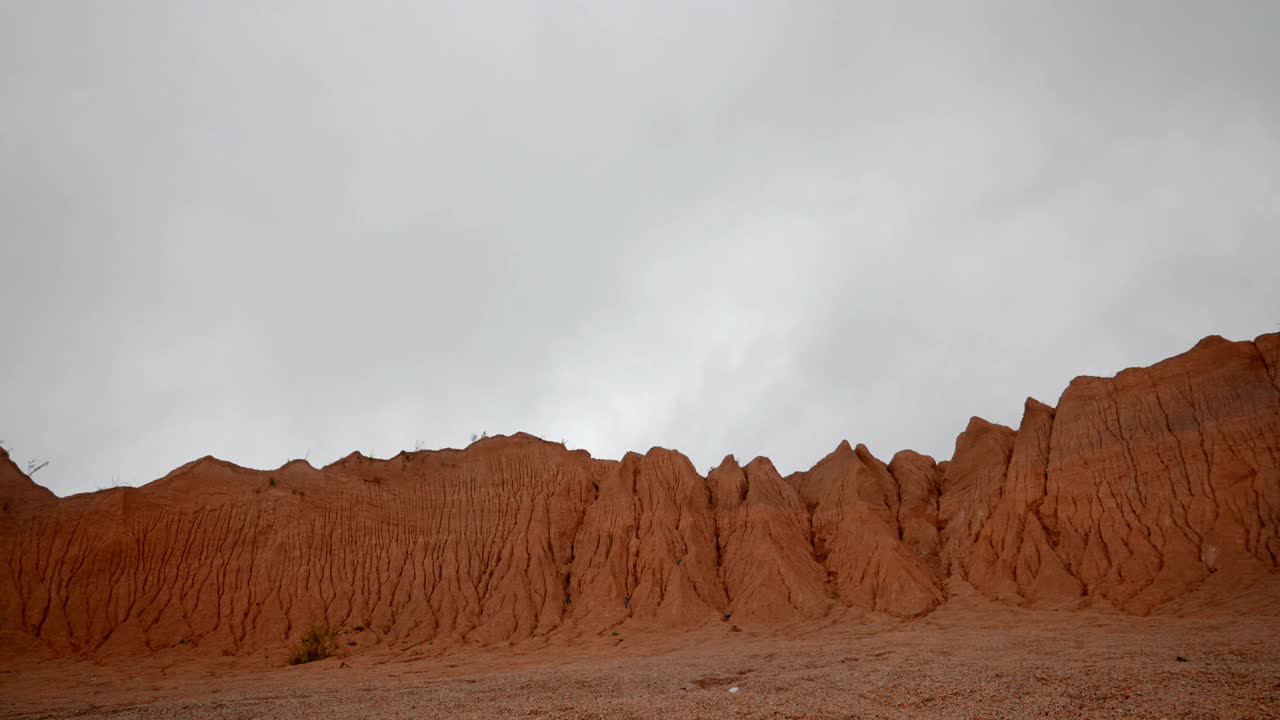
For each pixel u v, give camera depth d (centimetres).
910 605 4678
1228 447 4541
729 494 6391
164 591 4872
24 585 4616
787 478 6825
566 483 6388
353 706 2497
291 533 5375
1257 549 4025
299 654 4359
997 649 3053
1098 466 4978
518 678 3102
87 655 4309
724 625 4844
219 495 5459
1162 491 4622
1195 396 4981
